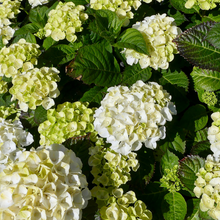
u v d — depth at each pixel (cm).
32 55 97
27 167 81
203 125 102
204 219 92
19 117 102
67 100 104
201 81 103
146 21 102
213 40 93
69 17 98
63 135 93
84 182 86
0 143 91
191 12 104
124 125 88
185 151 104
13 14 113
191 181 95
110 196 92
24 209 78
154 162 99
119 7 103
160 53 97
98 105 99
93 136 96
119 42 97
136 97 90
